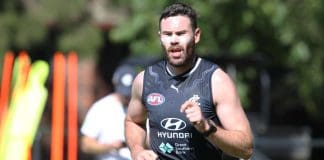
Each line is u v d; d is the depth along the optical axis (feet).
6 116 78.79
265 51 92.84
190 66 45.06
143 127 48.65
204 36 89.97
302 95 97.19
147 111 46.42
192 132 44.86
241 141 43.16
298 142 86.38
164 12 44.47
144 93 45.93
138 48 92.17
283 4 88.84
